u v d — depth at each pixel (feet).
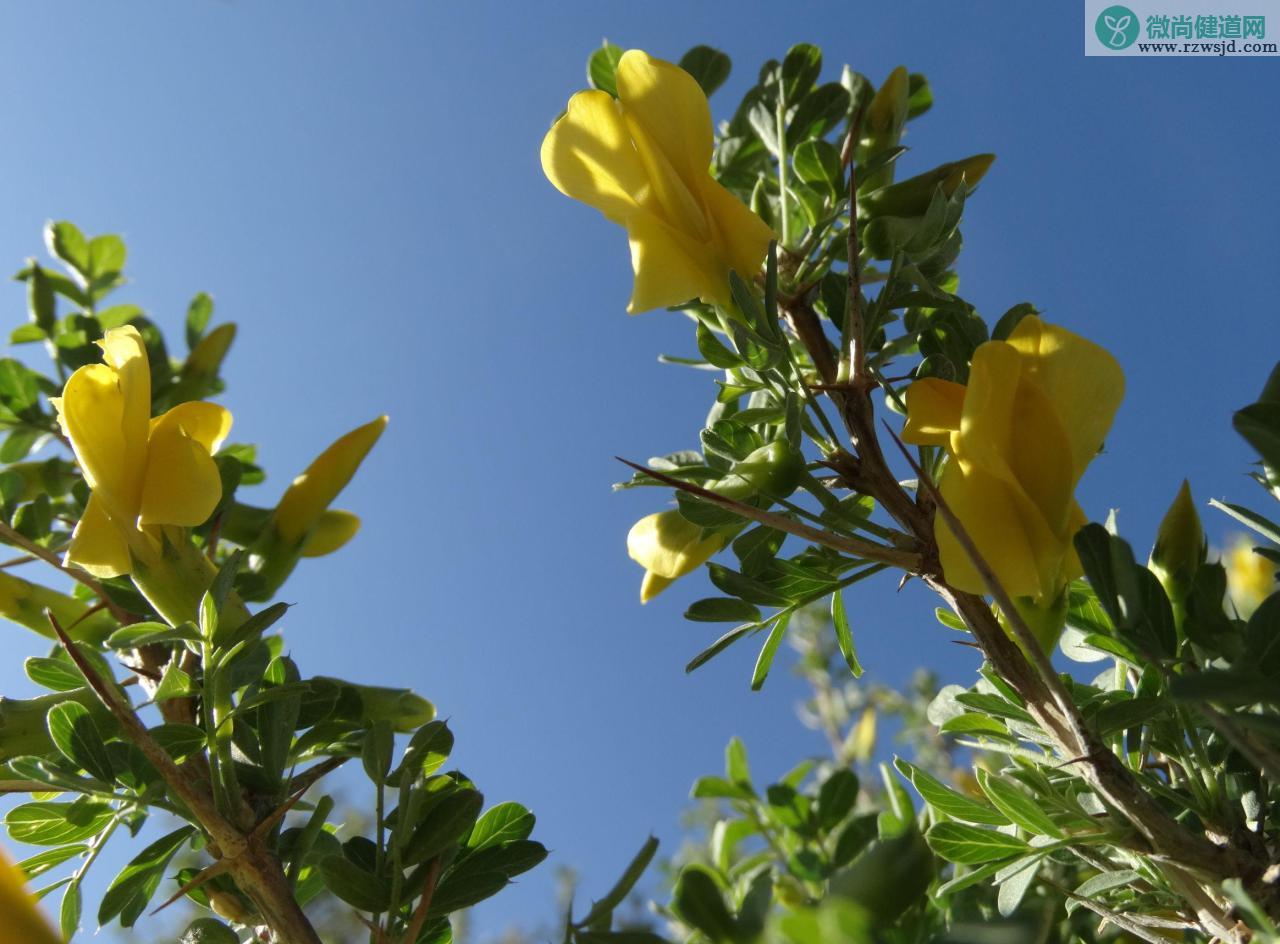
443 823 0.31
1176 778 0.34
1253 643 0.25
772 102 0.50
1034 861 0.28
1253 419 0.23
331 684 0.35
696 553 0.37
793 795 0.43
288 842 0.35
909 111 0.56
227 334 0.58
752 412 0.37
